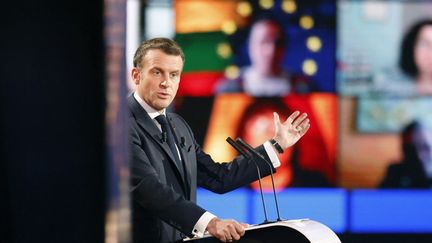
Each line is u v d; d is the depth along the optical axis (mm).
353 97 16828
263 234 6836
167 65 7961
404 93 16875
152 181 7504
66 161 3910
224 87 16641
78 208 3965
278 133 8461
